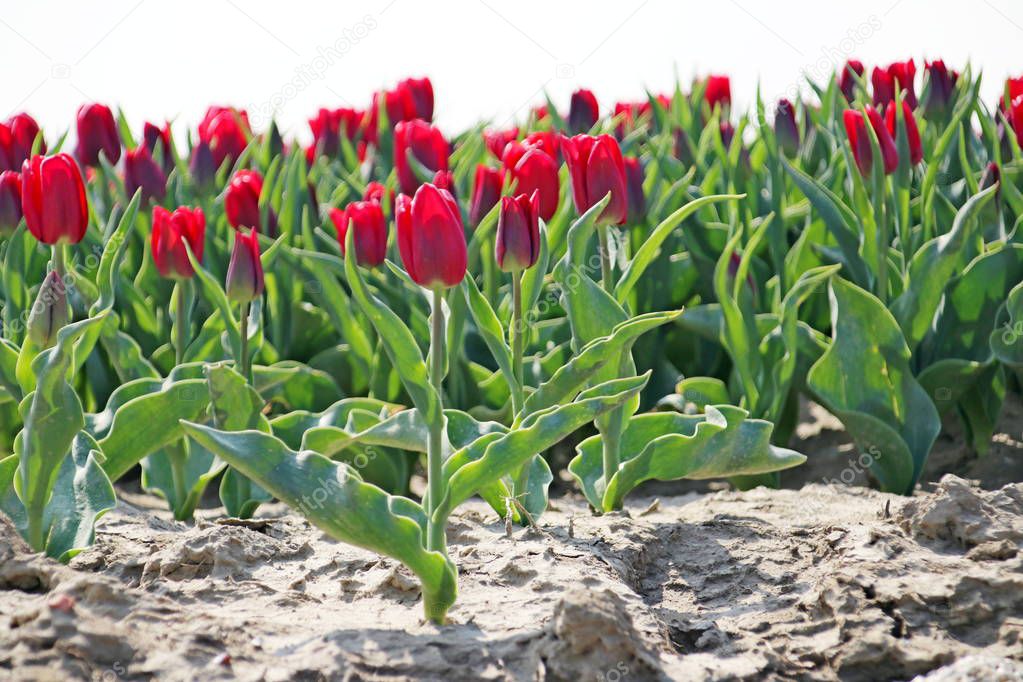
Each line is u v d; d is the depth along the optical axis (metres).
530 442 4.22
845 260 7.43
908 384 6.79
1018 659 4.34
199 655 3.91
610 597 4.02
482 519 5.84
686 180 7.46
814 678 4.35
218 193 9.52
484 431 5.55
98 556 5.17
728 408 5.81
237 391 5.54
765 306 7.88
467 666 4.00
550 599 4.57
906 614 4.55
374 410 6.46
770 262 8.38
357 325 7.46
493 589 4.74
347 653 4.00
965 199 8.45
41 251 7.83
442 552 4.30
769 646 4.48
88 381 7.50
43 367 4.57
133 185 7.70
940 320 7.32
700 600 5.07
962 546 5.05
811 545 5.36
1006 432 7.90
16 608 4.07
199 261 6.24
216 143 10.02
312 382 7.54
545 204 5.60
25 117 7.31
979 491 5.45
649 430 6.20
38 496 4.76
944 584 4.65
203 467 6.22
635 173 6.77
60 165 4.96
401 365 4.23
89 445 5.25
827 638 4.55
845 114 7.07
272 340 8.12
